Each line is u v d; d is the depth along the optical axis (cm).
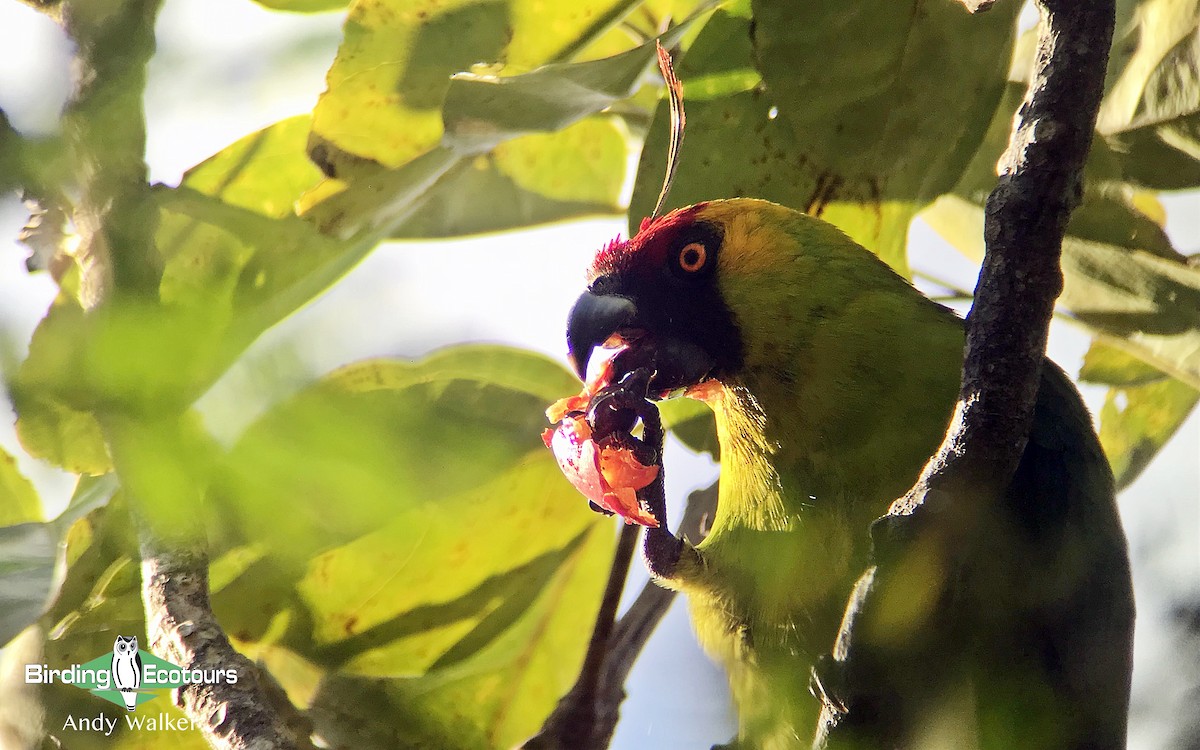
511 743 355
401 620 352
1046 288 344
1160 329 354
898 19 349
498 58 350
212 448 254
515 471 352
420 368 346
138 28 294
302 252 346
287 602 351
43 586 347
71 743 350
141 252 331
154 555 346
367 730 352
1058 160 344
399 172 348
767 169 351
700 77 350
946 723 346
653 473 351
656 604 352
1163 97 354
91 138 298
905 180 351
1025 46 355
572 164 357
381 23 350
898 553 345
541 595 355
